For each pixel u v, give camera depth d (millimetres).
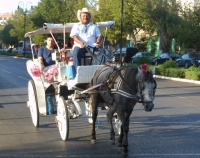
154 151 8797
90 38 10172
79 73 9594
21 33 79312
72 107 9945
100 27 11250
